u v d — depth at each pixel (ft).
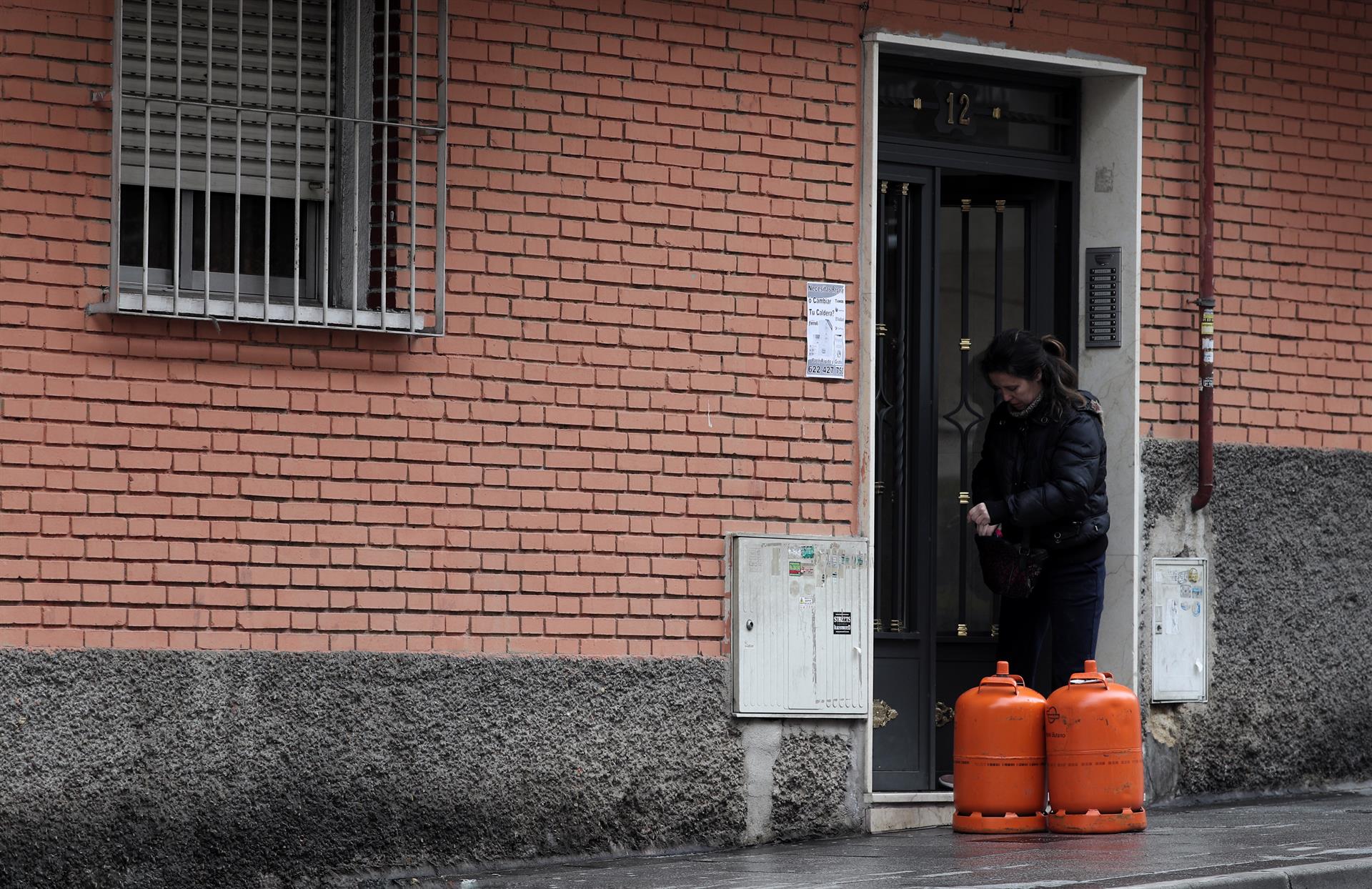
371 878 91.91
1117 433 112.78
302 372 92.27
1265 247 117.60
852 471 105.29
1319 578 117.70
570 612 97.76
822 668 103.35
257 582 90.84
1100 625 112.47
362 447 93.45
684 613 100.63
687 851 99.40
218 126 92.38
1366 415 119.55
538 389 97.50
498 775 95.20
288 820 90.27
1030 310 114.62
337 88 95.20
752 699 101.35
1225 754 113.91
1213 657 114.11
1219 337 115.75
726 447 101.96
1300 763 116.37
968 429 113.39
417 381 94.79
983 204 114.62
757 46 103.45
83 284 87.86
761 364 103.04
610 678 98.22
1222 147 116.47
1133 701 96.27
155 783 87.76
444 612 94.94
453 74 96.37
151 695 87.86
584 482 98.43
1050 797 96.99
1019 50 109.91
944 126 111.45
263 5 93.61
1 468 85.87
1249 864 80.79
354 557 92.99
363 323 92.73
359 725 92.17
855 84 106.11
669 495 100.53
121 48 88.43
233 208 92.63
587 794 97.14
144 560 88.53
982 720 98.43
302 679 91.04
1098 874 78.95
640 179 100.37
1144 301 113.39
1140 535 112.06
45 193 87.20
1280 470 116.78
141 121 90.53
